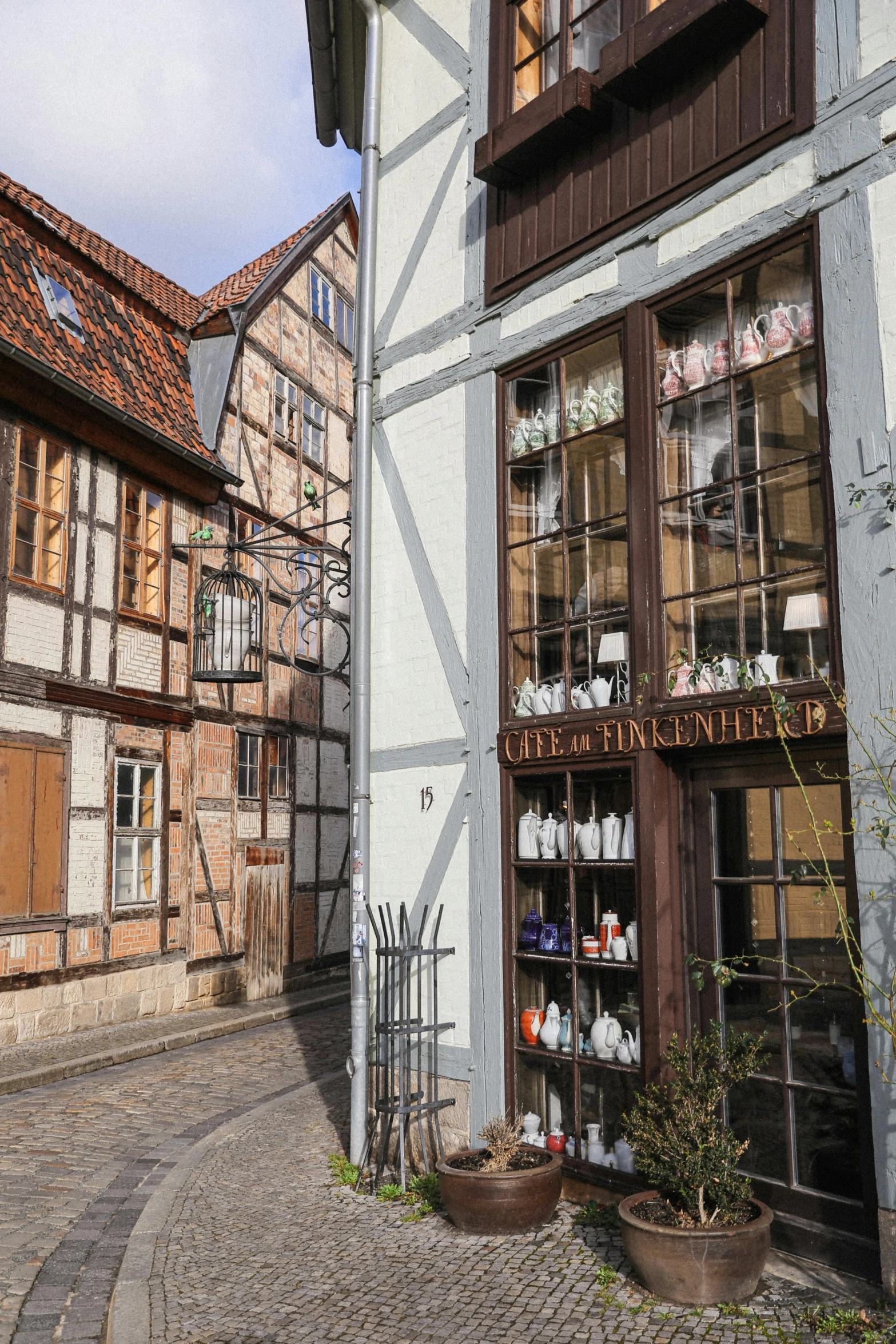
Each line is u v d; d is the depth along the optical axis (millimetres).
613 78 5004
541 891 5410
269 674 14133
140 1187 5824
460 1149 5531
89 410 10453
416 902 5965
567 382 5547
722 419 4777
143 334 12586
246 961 13148
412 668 6180
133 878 11094
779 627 4473
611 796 5109
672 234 4965
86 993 10203
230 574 10859
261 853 13688
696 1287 3795
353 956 6141
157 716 11531
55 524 10211
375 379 6691
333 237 16719
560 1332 3705
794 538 4445
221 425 13039
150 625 11570
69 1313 4164
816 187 4340
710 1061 4484
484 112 6105
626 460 5148
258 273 14492
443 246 6305
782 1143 4309
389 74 6863
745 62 4656
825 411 4273
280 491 14602
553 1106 5242
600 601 5281
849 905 4141
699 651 4809
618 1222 4695
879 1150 3791
